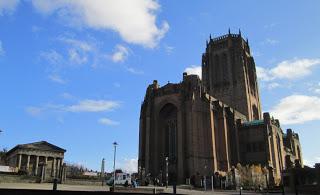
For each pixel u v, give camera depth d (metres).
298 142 177.38
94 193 39.69
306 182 83.31
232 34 171.75
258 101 171.12
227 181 100.62
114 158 74.75
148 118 122.31
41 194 37.94
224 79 165.38
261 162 126.62
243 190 95.06
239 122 135.50
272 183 117.44
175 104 118.50
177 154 115.94
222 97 162.25
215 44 173.62
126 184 76.00
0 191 36.66
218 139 119.44
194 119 111.62
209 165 109.62
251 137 131.88
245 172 107.62
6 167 104.50
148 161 117.06
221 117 121.38
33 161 126.12
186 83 118.69
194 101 113.81
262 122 132.38
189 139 110.12
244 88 158.88
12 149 135.12
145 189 52.38
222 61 168.88
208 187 101.75
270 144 130.25
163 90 123.56
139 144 122.25
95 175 122.00
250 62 174.50
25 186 52.62
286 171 86.88
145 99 127.25
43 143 129.50
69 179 94.31
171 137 120.75
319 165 74.50
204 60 173.88
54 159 129.38
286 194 72.81
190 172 106.44
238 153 125.56
